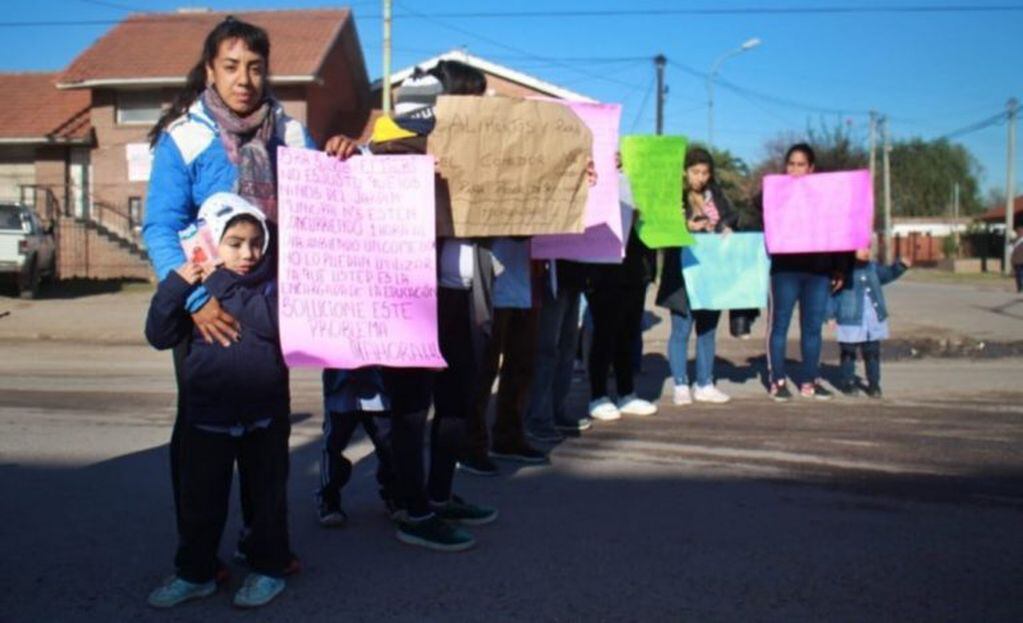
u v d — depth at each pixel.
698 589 3.80
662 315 16.28
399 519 4.48
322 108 29.75
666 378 9.71
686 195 7.75
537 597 3.72
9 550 4.29
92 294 21.47
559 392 6.70
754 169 47.03
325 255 3.78
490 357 5.48
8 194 29.11
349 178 3.88
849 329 8.24
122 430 7.05
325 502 4.64
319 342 3.73
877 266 8.42
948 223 70.75
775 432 6.78
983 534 4.50
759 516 4.78
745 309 8.64
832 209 7.50
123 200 28.11
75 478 5.57
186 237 3.59
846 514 4.82
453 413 4.49
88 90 29.66
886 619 3.52
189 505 3.62
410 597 3.73
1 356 12.22
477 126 4.30
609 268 6.97
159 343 3.53
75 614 3.58
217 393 3.54
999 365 10.73
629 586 3.84
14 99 30.33
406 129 4.22
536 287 5.70
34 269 20.06
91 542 4.41
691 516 4.78
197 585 3.70
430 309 3.93
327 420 4.55
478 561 4.13
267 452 3.70
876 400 8.17
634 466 5.81
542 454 5.89
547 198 4.43
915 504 5.00
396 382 4.16
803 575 3.96
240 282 3.57
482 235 4.34
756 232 7.84
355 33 31.78
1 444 6.52
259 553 3.72
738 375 9.85
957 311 17.34
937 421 7.18
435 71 4.70
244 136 3.72
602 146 5.30
